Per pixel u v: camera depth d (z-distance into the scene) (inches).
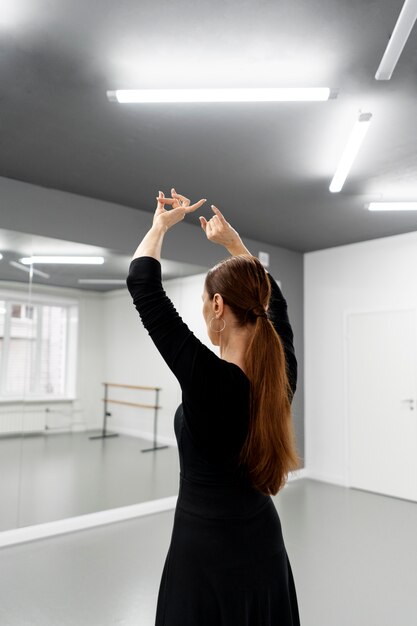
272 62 88.4
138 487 170.4
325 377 228.5
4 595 110.2
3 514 141.8
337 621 100.9
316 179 144.9
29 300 151.0
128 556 133.6
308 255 241.4
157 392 173.3
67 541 144.9
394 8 74.0
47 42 83.0
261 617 31.4
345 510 179.6
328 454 224.1
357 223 190.4
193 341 30.1
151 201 168.9
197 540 31.0
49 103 103.7
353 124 110.5
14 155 131.7
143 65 89.5
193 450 32.0
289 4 73.5
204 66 89.7
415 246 200.5
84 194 162.1
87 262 163.5
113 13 75.7
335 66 89.4
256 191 155.8
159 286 31.6
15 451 145.0
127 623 98.3
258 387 31.4
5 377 144.9
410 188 152.5
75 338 157.8
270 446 30.9
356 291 219.5
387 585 118.1
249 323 33.5
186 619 30.4
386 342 206.8
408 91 97.0
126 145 123.7
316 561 132.6
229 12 75.3
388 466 201.6
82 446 157.2
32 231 151.7
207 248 198.7
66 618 100.2
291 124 110.5
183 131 114.9
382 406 205.8
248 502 31.9
